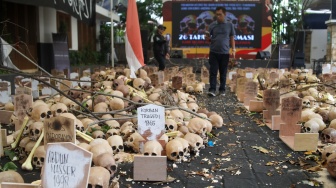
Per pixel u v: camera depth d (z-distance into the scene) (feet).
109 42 81.25
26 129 12.51
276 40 87.76
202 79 39.14
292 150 13.48
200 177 10.76
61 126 9.64
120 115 15.65
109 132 13.25
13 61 40.01
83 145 10.68
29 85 21.40
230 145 14.21
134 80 21.44
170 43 68.64
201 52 68.54
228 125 17.90
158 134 11.95
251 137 15.49
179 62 61.82
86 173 6.92
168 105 17.19
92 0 37.60
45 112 12.46
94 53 70.33
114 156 11.70
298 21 80.53
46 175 7.10
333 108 17.57
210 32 28.91
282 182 10.37
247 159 12.49
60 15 55.72
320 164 11.72
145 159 10.36
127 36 21.97
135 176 10.37
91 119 14.76
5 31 37.65
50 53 48.91
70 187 6.95
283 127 14.99
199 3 67.87
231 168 11.51
